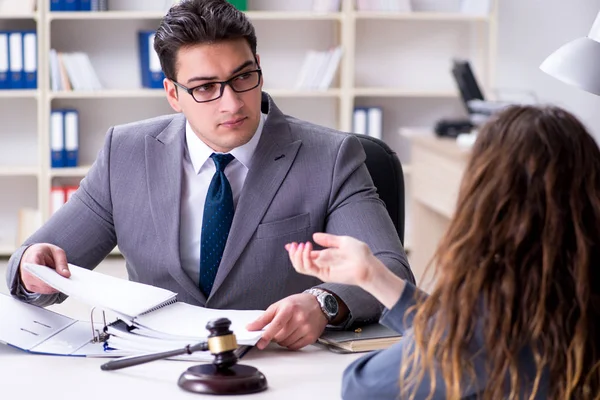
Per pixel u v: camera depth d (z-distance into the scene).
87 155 6.46
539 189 1.33
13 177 6.45
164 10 6.14
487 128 1.39
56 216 2.28
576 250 1.33
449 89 6.66
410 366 1.41
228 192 2.18
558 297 1.34
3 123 6.38
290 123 2.29
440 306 1.38
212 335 1.62
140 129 2.30
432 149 5.50
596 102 6.76
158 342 1.79
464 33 6.75
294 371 1.73
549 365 1.35
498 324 1.33
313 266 1.48
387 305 1.45
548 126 1.35
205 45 2.02
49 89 6.05
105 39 6.35
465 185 1.39
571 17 6.77
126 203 2.23
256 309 2.18
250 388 1.58
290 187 2.19
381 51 6.71
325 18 6.34
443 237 1.39
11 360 1.79
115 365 1.70
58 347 1.85
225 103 2.04
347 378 1.49
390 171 2.50
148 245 2.20
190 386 1.59
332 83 6.50
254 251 2.15
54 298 2.09
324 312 1.90
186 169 2.23
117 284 1.96
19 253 2.05
